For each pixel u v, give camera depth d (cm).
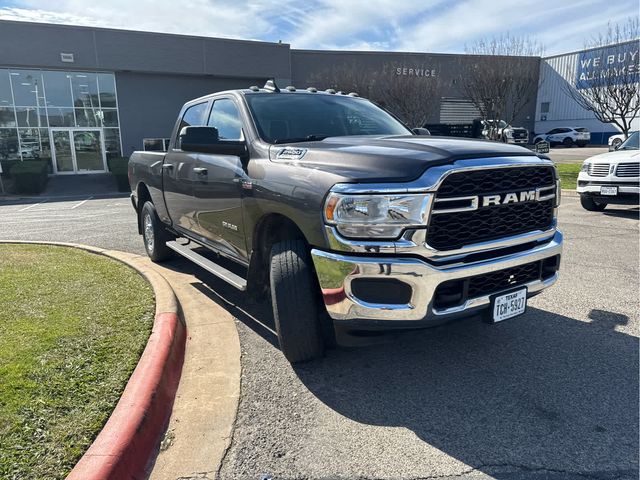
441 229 285
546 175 334
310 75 3231
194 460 254
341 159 311
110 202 1714
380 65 3259
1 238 864
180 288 535
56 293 482
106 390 293
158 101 2888
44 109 2655
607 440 263
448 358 364
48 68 2600
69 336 371
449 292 294
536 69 2278
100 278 541
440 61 3312
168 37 2770
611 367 344
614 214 1031
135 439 252
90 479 216
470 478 237
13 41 2467
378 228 279
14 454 234
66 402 279
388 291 283
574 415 287
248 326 432
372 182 282
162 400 302
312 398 313
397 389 322
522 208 320
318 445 265
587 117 4328
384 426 281
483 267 295
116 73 2769
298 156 343
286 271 325
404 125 499
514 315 321
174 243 584
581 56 2277
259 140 389
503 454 254
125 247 761
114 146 2834
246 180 374
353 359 365
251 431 279
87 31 2595
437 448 260
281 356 373
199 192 464
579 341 388
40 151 2678
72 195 2125
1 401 278
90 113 2756
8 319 407
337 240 288
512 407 297
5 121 2589
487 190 300
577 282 538
